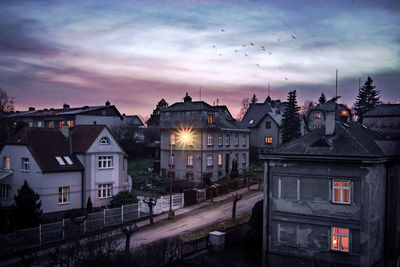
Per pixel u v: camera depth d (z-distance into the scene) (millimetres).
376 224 21312
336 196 21594
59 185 33469
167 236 28047
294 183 22844
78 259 18906
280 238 23266
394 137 28578
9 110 83188
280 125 67875
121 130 68250
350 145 21750
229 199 41375
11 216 26688
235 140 56094
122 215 32219
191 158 48812
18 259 23953
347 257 20984
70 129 37875
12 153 35531
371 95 74000
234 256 24922
